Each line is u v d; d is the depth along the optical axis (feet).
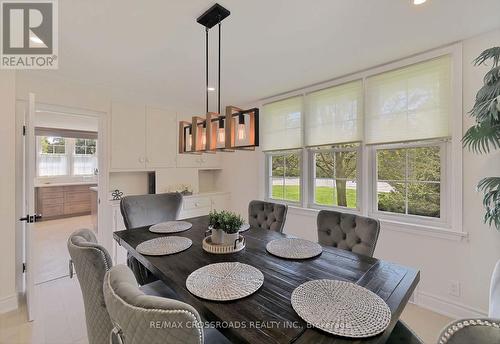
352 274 4.11
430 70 6.97
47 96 8.84
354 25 5.66
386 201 8.29
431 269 7.13
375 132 8.09
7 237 7.10
